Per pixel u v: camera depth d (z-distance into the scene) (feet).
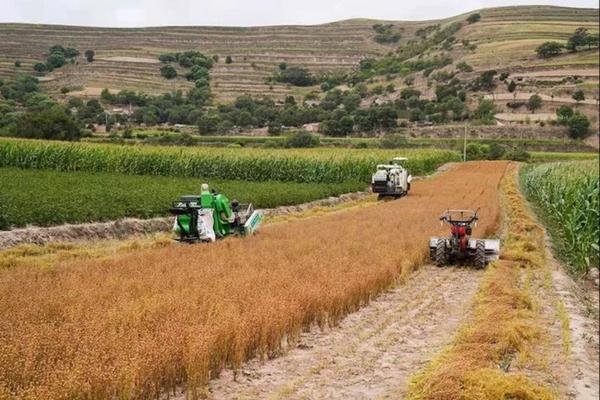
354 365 29.27
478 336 33.12
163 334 26.03
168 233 70.18
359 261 47.29
